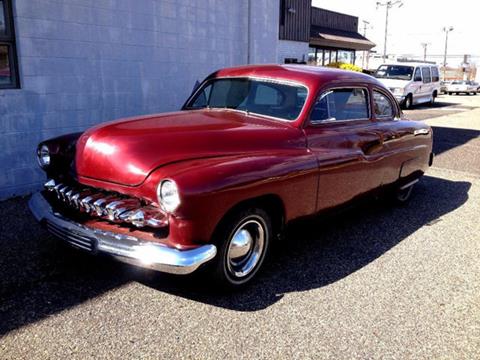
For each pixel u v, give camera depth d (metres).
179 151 3.18
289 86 4.14
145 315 3.03
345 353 2.75
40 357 2.58
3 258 3.76
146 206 3.04
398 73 20.64
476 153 9.78
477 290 3.60
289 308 3.20
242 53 9.01
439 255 4.25
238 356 2.67
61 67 5.77
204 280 3.29
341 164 4.07
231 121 3.87
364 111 4.72
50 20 5.55
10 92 5.29
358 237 4.63
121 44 6.49
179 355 2.65
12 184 5.49
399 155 5.12
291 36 19.47
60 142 3.71
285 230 3.70
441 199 6.24
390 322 3.09
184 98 7.75
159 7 7.00
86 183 3.32
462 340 2.93
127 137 3.28
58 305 3.10
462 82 35.81
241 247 3.31
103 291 3.31
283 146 3.67
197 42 7.85
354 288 3.54
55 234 3.35
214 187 2.91
